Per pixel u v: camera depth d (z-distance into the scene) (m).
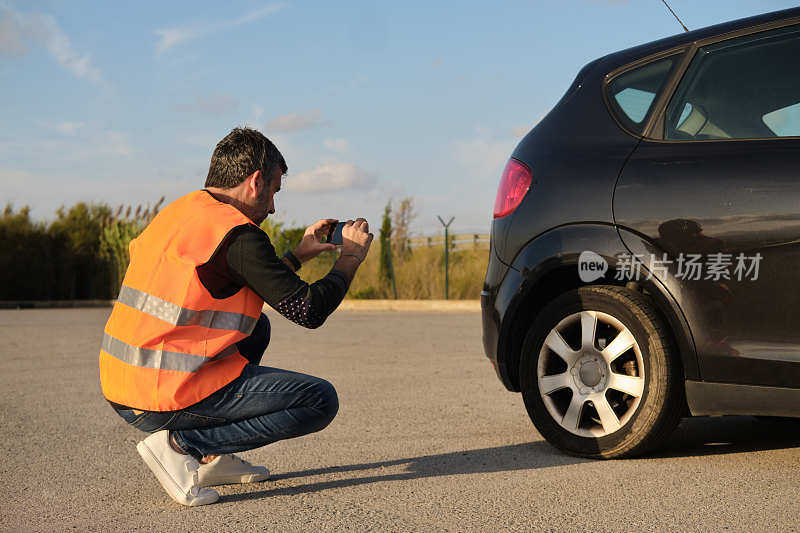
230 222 2.54
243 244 2.53
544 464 3.23
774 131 3.04
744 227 2.98
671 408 3.18
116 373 2.59
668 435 3.25
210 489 2.81
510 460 3.33
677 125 3.26
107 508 2.75
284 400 2.68
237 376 2.68
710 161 3.10
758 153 3.02
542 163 3.50
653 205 3.16
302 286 2.58
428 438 3.84
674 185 3.14
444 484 2.97
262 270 2.53
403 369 6.48
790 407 2.92
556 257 3.35
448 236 16.55
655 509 2.58
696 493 2.75
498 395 5.13
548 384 3.40
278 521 2.55
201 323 2.56
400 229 18.64
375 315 13.87
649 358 3.17
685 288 3.07
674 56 3.38
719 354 3.02
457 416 4.41
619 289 3.27
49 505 2.81
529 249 3.43
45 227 23.17
